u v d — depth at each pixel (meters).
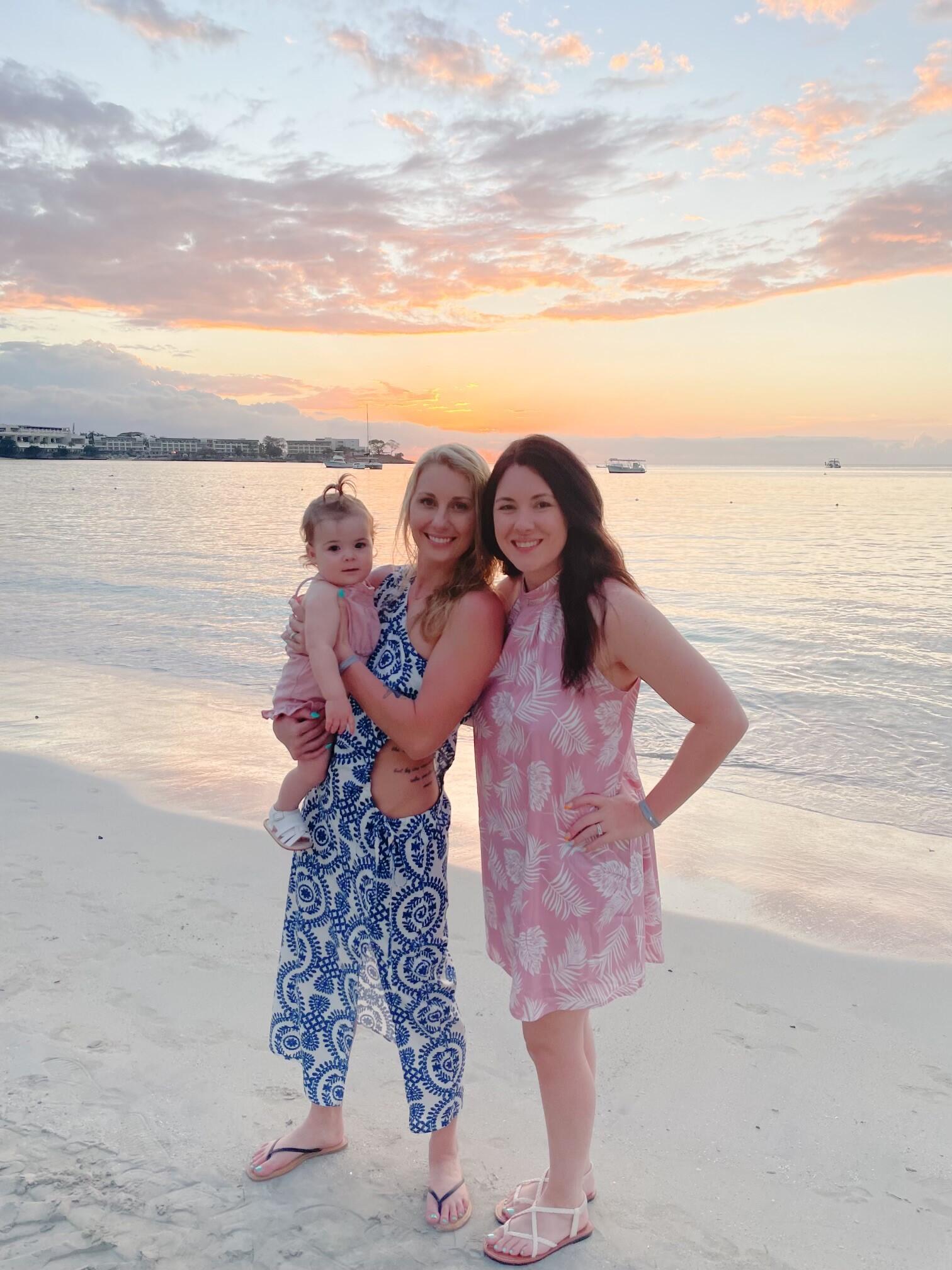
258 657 10.95
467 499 2.28
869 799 6.38
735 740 2.10
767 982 3.83
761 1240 2.39
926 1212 2.50
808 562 21.94
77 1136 2.68
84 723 7.86
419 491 2.29
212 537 27.77
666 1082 3.11
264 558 21.80
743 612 14.30
